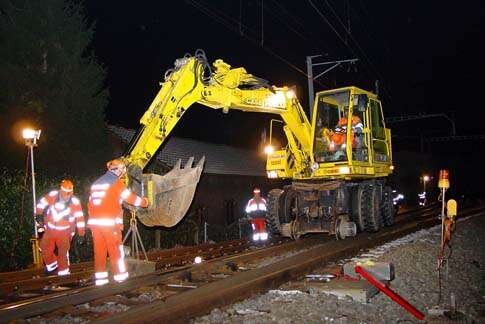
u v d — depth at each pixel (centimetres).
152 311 623
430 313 746
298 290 809
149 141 934
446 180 1066
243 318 655
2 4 1516
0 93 1456
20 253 1238
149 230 1562
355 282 804
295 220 1463
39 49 1518
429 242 1377
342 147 1402
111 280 883
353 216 1444
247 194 2536
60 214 996
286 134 1467
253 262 1148
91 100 1614
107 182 837
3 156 1423
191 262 1329
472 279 1012
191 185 908
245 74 1109
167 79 955
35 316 673
